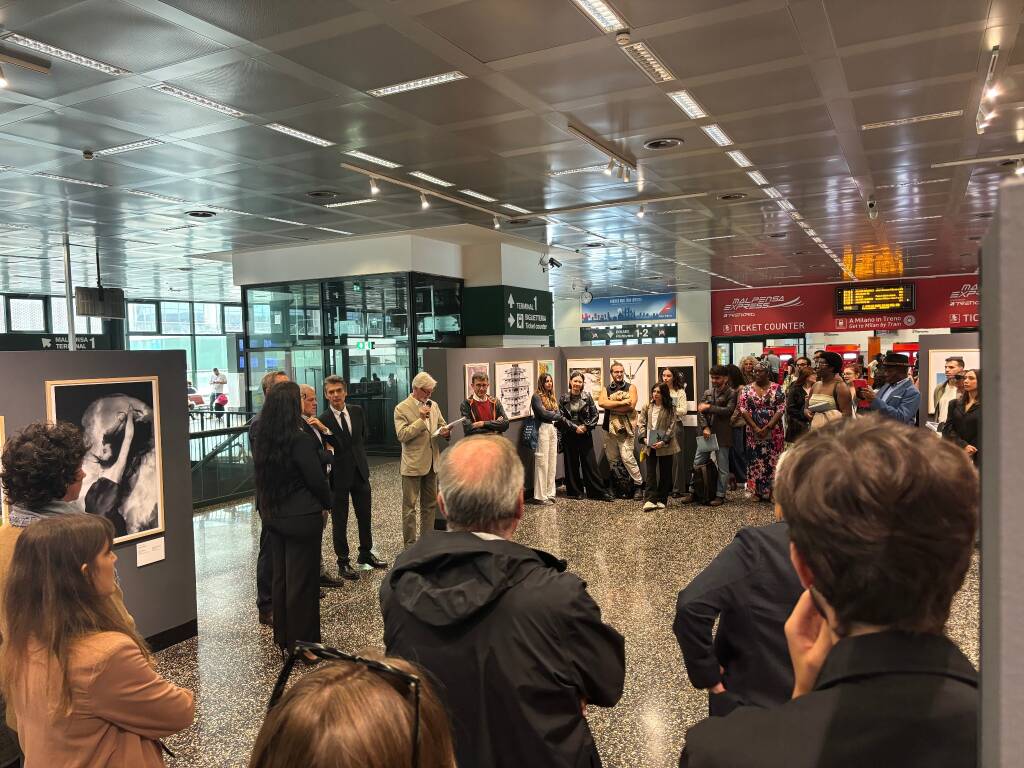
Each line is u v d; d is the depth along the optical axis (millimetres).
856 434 713
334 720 714
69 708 1526
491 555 1612
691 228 11695
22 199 8562
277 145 6617
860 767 597
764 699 1649
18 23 4121
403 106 5656
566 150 6957
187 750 3188
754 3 4055
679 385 8000
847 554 640
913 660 630
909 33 4484
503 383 8445
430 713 804
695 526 7074
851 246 13883
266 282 13523
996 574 387
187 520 4543
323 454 4750
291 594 4043
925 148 7141
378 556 6289
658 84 5285
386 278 12391
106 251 12883
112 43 4410
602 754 3066
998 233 376
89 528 1621
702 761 676
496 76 5078
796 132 6555
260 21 4164
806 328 21203
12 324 18906
